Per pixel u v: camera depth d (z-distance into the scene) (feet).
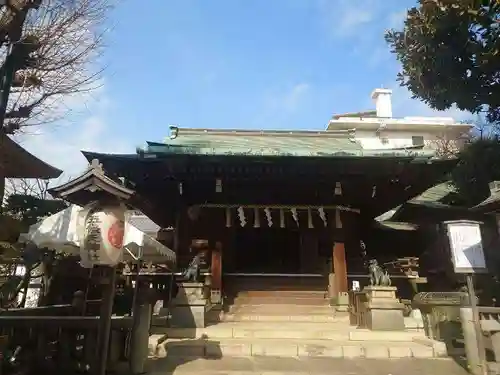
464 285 46.83
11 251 38.17
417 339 31.86
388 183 44.11
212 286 43.11
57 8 21.17
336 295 43.09
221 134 56.90
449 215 56.44
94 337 22.65
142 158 39.24
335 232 45.50
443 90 47.03
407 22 45.73
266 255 63.16
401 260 49.52
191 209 45.57
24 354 21.85
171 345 29.50
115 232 20.17
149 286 49.67
